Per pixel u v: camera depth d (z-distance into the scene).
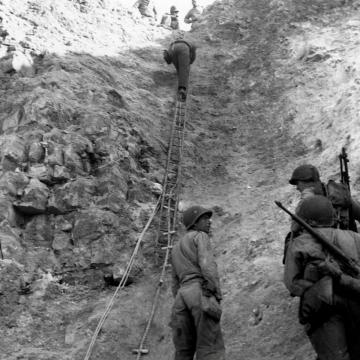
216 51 16.27
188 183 11.30
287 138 12.20
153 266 9.23
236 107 13.77
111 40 15.80
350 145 10.65
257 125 13.00
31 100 11.39
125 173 10.61
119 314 8.19
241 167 11.81
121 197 10.09
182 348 6.54
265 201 10.47
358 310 5.69
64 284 8.83
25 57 12.95
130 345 7.80
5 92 12.11
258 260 8.87
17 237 9.24
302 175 7.68
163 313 8.33
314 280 5.76
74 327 7.99
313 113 12.46
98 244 9.22
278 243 9.13
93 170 10.51
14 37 13.55
